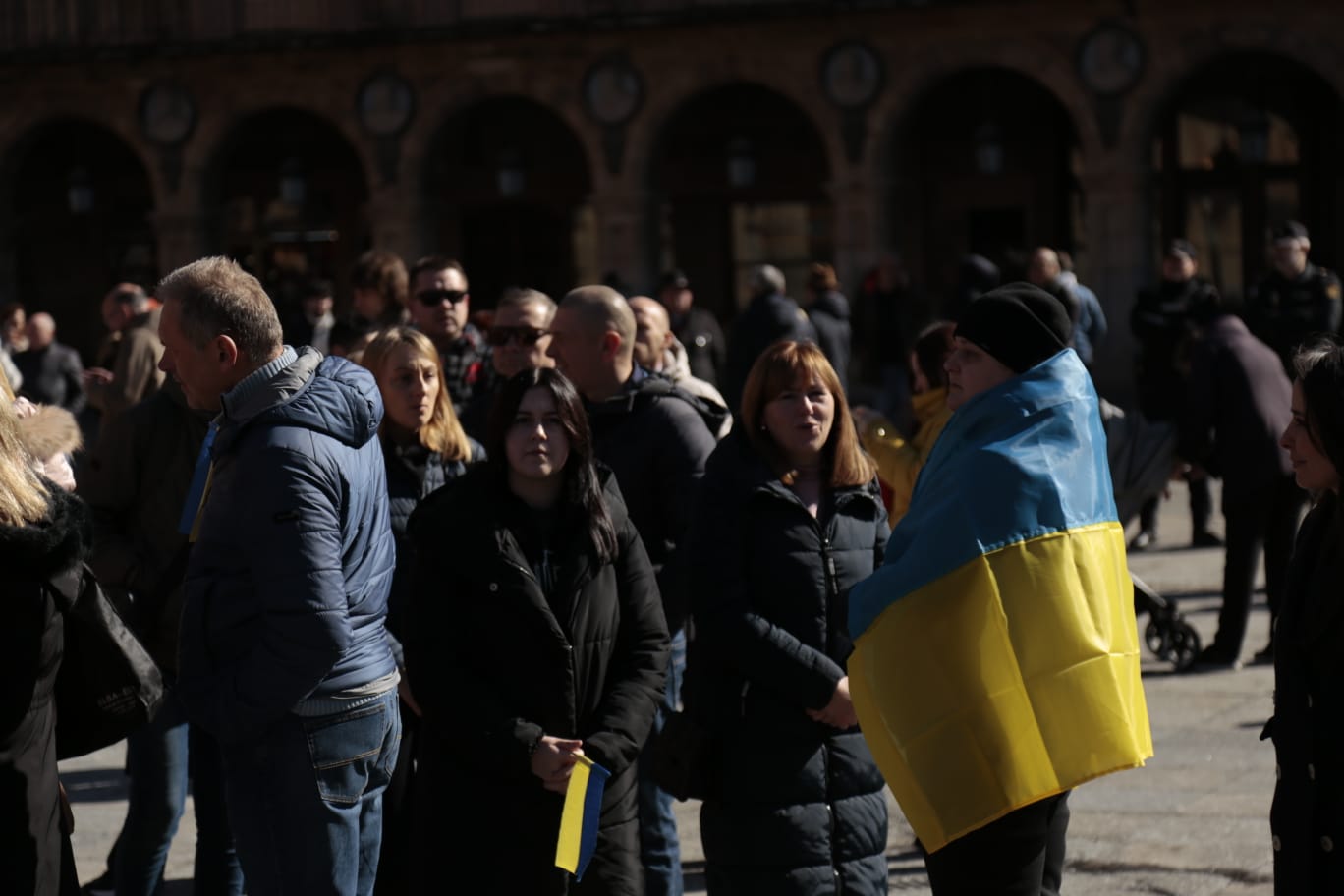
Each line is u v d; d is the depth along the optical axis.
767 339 21.09
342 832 6.48
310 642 6.18
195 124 37.66
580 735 6.59
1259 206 34.16
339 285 40.78
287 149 40.81
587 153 36.62
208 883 8.48
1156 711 12.95
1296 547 5.75
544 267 39.28
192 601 6.40
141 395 12.64
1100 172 32.19
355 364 6.66
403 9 36.72
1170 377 21.38
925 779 6.10
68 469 6.70
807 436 7.18
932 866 6.30
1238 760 11.52
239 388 6.38
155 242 41.72
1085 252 35.72
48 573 5.66
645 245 35.34
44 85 38.31
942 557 6.11
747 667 7.02
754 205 37.62
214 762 8.48
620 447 8.55
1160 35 31.62
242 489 6.27
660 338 10.15
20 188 42.34
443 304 11.70
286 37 36.44
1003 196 35.84
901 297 26.75
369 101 36.69
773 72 34.19
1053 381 6.20
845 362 23.56
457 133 39.28
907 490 9.58
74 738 6.13
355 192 40.56
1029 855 6.17
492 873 6.46
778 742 7.09
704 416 8.94
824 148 37.06
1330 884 5.50
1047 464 6.10
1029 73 32.53
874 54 33.50
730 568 7.12
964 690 6.06
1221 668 14.26
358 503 6.45
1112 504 6.29
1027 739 5.99
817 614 7.13
